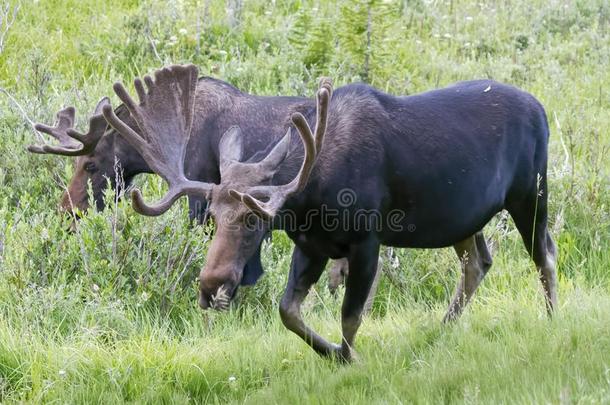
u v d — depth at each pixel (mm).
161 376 17453
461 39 36094
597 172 25203
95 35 33688
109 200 21078
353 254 17234
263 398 16188
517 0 39438
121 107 22203
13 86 30125
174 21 33781
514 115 18656
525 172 18922
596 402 13469
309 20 32125
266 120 21344
